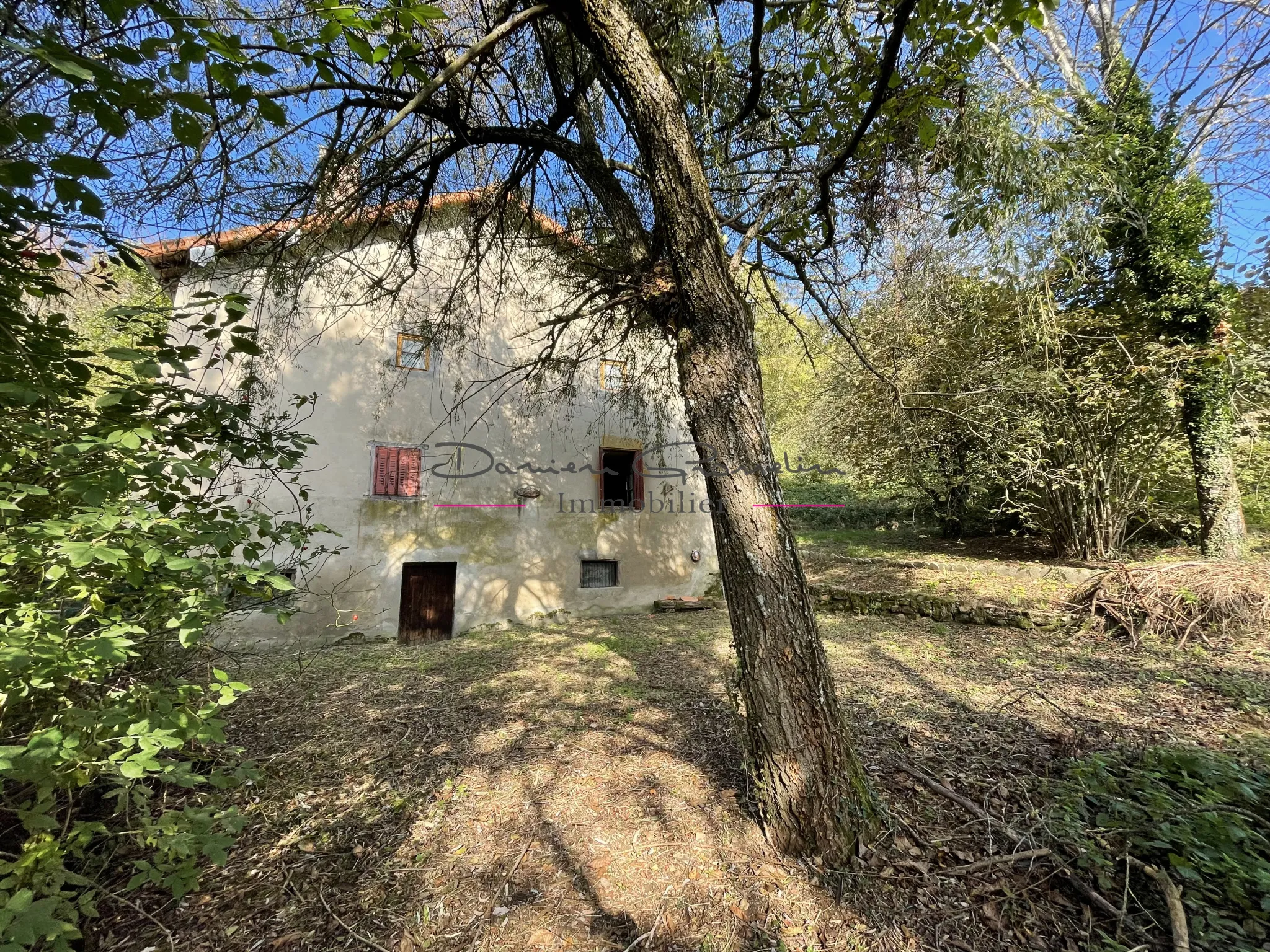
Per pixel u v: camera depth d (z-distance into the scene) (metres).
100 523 1.59
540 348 7.57
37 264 2.10
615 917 2.14
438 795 3.03
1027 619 6.04
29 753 1.41
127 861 2.41
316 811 2.88
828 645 5.80
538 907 2.20
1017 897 2.14
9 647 1.40
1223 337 6.63
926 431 8.15
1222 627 4.99
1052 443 7.60
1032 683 4.35
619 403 7.22
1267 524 8.67
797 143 3.88
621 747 3.54
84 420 2.17
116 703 2.07
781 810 2.42
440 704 4.48
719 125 3.96
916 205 3.98
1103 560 7.84
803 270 4.61
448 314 5.02
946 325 7.25
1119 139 4.75
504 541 7.53
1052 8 2.30
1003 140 3.37
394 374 6.83
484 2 3.37
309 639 6.29
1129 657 4.85
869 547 11.77
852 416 9.77
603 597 8.26
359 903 2.23
